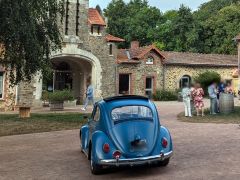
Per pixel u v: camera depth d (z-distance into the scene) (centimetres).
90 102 3122
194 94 2034
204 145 1166
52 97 2559
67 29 2942
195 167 885
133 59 3541
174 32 5681
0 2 1431
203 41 5453
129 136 821
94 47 3086
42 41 1694
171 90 3697
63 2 1744
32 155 1087
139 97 926
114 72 3216
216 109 2131
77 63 3272
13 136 1467
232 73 3988
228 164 909
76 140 1342
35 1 1538
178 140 1264
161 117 2016
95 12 3206
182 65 3762
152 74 3594
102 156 810
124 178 814
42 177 836
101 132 845
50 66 1775
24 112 2098
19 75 1692
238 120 1827
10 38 1505
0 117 2102
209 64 3841
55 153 1110
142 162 812
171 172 846
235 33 5059
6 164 975
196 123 1739
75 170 900
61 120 1922
